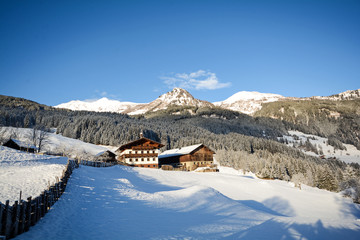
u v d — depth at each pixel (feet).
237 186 146.61
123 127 506.89
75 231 39.83
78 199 61.82
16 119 442.91
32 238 34.55
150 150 236.22
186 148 285.23
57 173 86.02
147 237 39.50
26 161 116.37
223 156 378.32
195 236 41.19
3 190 56.59
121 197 72.59
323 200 140.97
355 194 181.68
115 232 41.14
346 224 57.00
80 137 452.76
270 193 138.51
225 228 47.93
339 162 509.76
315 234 44.60
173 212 62.59
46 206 46.75
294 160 350.23
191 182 145.07
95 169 135.03
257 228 48.11
